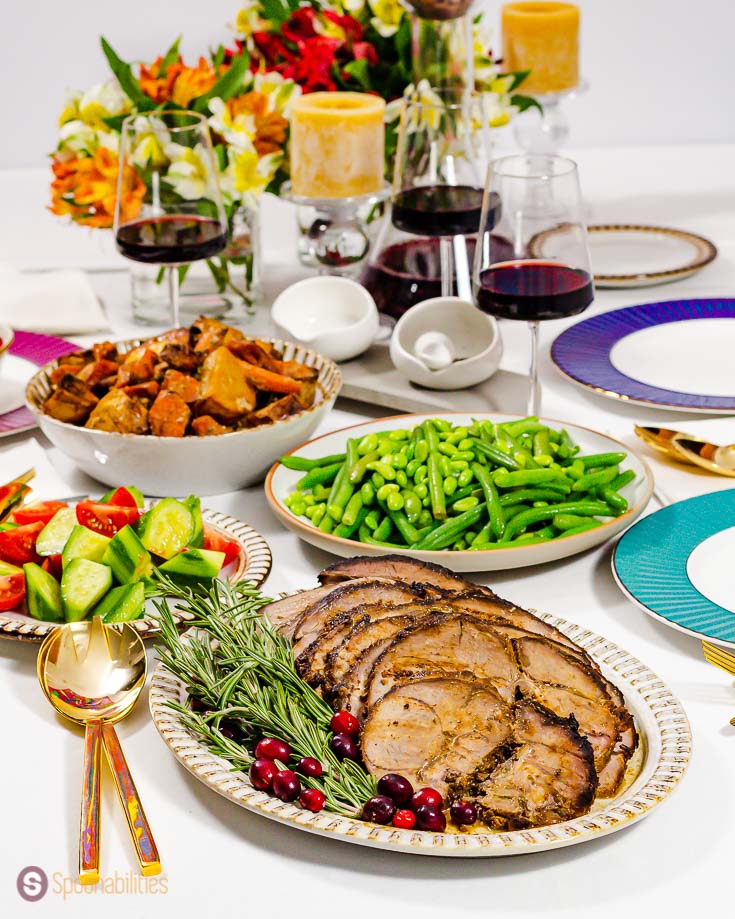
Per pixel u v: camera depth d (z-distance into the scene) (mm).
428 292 2020
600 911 888
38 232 2734
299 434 1558
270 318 2070
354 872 933
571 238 1563
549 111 2725
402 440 1522
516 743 958
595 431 1568
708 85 4188
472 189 1887
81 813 961
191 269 2156
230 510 1540
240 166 2068
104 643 1156
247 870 939
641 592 1247
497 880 920
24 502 1494
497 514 1383
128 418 1512
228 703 1039
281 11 2291
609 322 2039
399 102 2225
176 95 2104
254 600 1166
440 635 1023
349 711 1017
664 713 1030
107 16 3986
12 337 1748
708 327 2016
